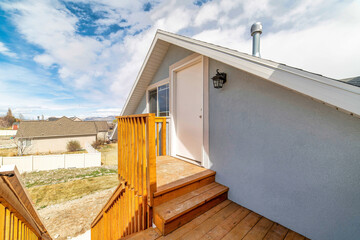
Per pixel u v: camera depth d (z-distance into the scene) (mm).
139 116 1799
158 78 4090
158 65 4020
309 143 1497
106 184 8492
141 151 1818
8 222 1241
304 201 1528
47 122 22000
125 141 2303
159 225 1525
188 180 2012
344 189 1313
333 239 1363
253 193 1917
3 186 937
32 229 1860
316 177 1457
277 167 1715
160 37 3031
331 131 1375
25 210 1439
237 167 2092
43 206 6172
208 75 2518
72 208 5984
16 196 1172
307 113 1507
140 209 1825
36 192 7480
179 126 3330
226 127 2242
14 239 1371
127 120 2234
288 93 1632
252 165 1932
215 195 1970
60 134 21094
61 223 5035
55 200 6660
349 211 1291
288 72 1306
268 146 1788
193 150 2910
